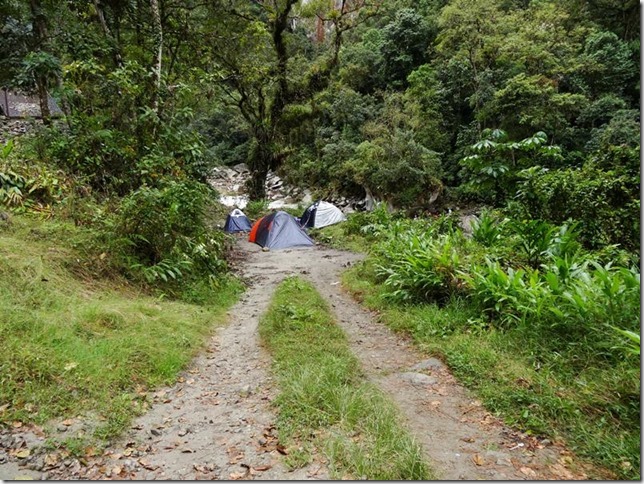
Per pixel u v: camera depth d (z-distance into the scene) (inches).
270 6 689.0
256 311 242.1
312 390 123.3
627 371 118.7
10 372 115.5
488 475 90.2
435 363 153.5
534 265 217.5
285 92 796.0
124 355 139.6
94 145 281.7
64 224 223.3
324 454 96.8
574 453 97.2
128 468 92.7
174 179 294.5
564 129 728.3
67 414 108.8
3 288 154.3
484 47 816.3
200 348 169.5
